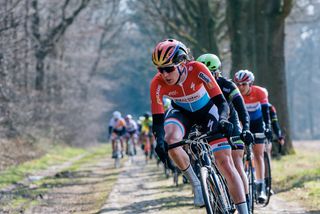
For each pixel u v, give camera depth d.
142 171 21.09
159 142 6.71
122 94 84.12
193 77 7.04
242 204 7.06
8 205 12.52
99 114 57.19
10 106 24.89
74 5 40.50
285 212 10.02
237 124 7.93
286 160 21.92
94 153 40.72
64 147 40.06
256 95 10.37
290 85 98.56
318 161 20.53
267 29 24.33
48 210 11.88
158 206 10.96
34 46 27.95
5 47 21.00
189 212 9.91
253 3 24.27
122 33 65.50
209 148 7.04
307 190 12.41
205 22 28.30
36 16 31.22
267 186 10.84
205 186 6.41
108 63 60.78
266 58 24.33
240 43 24.25
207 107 7.32
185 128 7.30
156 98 7.09
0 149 24.80
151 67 56.16
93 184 17.23
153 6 35.66
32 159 26.55
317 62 107.75
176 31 30.53
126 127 25.78
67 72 43.84
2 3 20.45
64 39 40.69
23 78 29.83
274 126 12.19
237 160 8.18
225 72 43.47
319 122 112.38
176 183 14.65
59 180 18.42
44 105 34.97
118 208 11.01
